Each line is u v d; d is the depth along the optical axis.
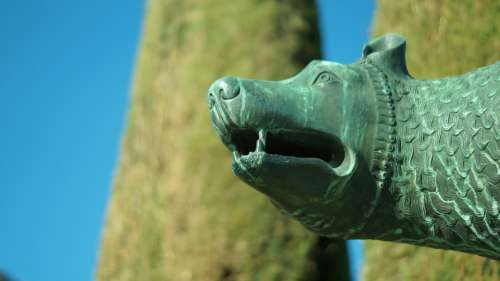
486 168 1.99
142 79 6.52
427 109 2.10
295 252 6.03
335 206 2.09
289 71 6.39
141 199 6.21
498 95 2.00
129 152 6.43
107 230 6.34
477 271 3.38
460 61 3.59
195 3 6.48
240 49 6.35
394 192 2.10
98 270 6.29
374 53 2.19
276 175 2.02
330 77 2.10
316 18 6.75
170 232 6.02
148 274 6.02
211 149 6.08
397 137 2.09
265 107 2.01
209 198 6.00
